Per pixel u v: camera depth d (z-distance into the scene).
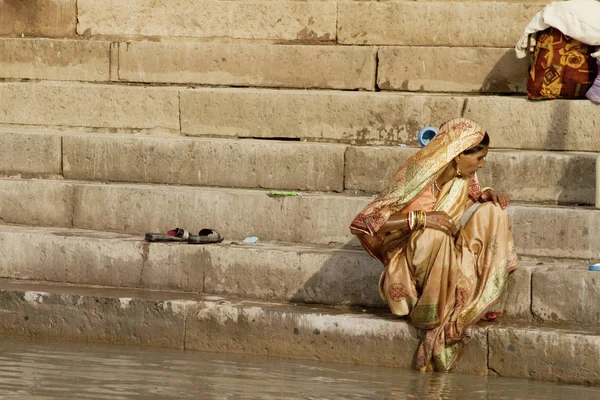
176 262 7.70
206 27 10.45
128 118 9.70
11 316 7.49
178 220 8.28
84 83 10.29
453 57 9.54
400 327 6.71
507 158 8.14
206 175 8.77
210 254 7.64
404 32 9.98
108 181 8.97
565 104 8.66
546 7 8.88
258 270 7.53
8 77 10.45
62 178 9.09
